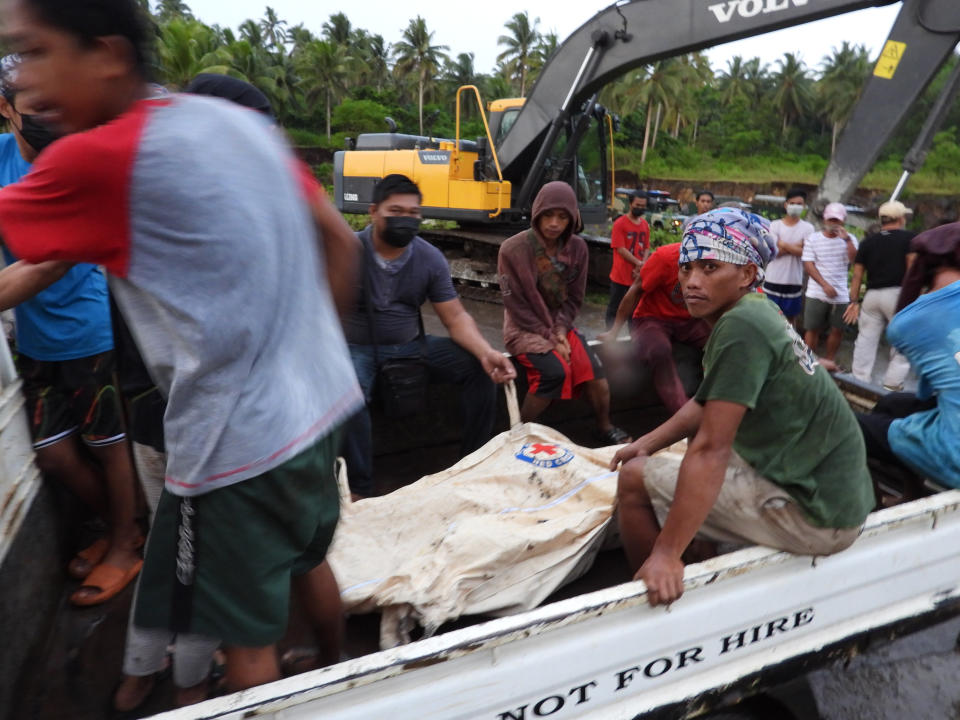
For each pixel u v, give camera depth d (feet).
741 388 6.32
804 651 7.61
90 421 8.07
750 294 6.75
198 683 6.18
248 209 4.41
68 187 4.05
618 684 6.62
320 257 5.37
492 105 37.11
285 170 4.81
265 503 4.85
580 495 9.12
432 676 5.63
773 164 198.80
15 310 7.84
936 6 23.40
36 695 7.03
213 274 4.33
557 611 5.97
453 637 5.60
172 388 4.65
